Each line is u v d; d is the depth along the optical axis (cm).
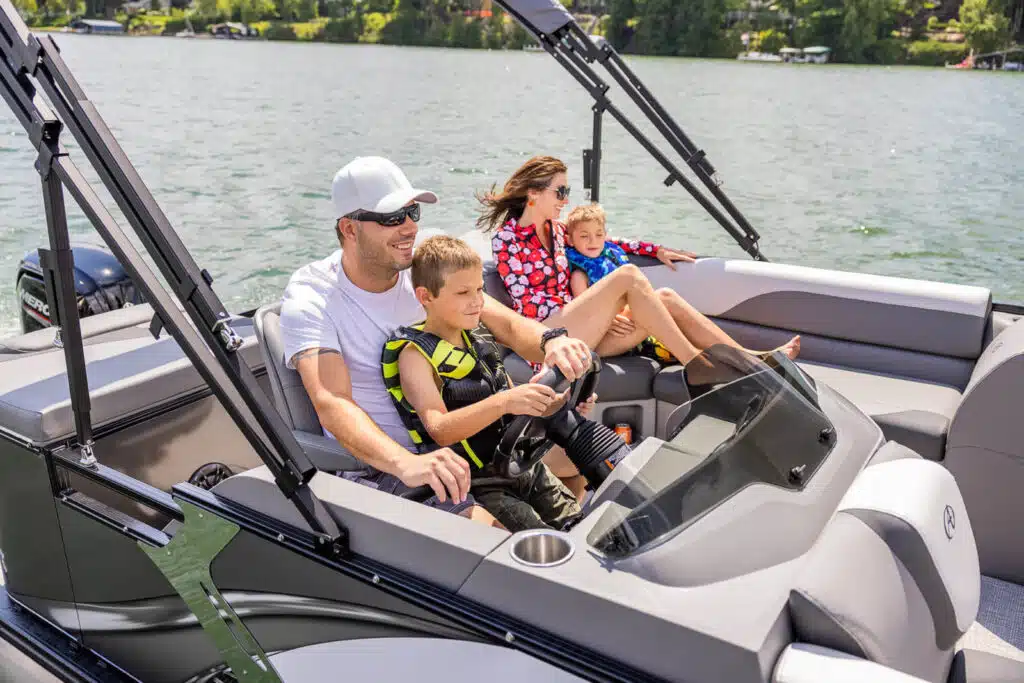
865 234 1214
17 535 202
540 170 271
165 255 140
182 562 164
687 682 111
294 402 188
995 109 2527
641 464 159
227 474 231
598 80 296
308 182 1523
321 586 144
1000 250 1138
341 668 146
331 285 187
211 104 2509
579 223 284
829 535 129
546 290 279
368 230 179
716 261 301
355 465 174
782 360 169
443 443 170
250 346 230
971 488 214
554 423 174
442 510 152
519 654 121
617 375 262
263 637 157
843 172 1662
